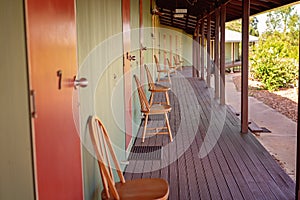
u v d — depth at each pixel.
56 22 1.69
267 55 12.53
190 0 10.69
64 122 1.79
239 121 6.22
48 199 1.54
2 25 1.16
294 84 12.30
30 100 1.37
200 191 3.17
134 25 5.48
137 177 3.53
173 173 3.65
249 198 3.01
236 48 22.61
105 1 2.99
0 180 1.16
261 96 11.10
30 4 1.37
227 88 12.93
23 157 1.31
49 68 1.58
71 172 1.90
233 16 10.45
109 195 2.22
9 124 1.21
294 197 3.01
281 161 4.62
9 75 1.21
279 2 6.12
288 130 6.48
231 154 4.27
